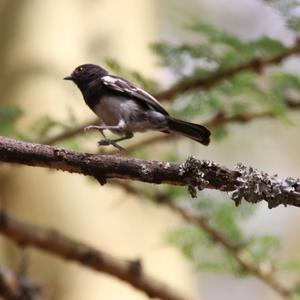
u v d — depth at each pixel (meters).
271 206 6.63
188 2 20.62
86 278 14.29
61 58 14.88
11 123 11.44
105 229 14.37
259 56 11.00
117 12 15.43
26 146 6.81
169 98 10.98
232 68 10.91
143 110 9.85
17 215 14.31
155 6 16.50
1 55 14.88
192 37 17.12
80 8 15.41
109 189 14.47
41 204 14.46
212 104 11.30
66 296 14.16
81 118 13.42
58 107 14.20
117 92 10.06
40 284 10.77
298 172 22.42
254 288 22.77
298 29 10.64
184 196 11.85
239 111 11.53
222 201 11.80
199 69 11.00
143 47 15.23
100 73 10.64
